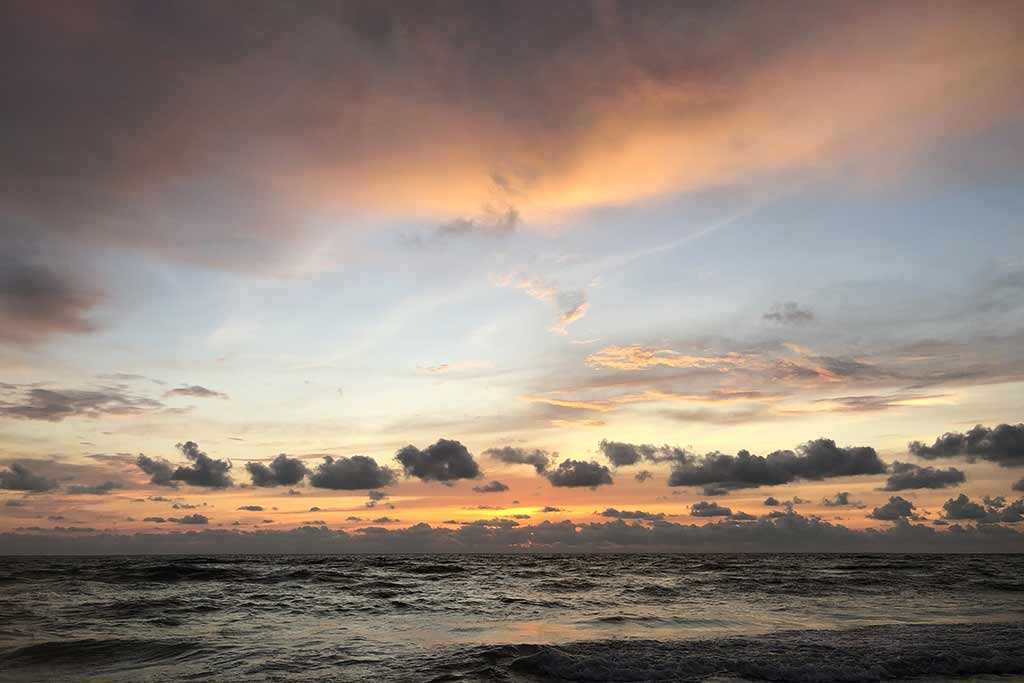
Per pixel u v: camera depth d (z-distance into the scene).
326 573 50.75
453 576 51.06
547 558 119.69
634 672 14.74
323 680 13.88
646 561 92.56
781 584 41.41
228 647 17.88
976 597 33.75
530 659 15.59
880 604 30.16
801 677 14.55
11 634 20.11
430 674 14.40
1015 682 14.42
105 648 17.66
